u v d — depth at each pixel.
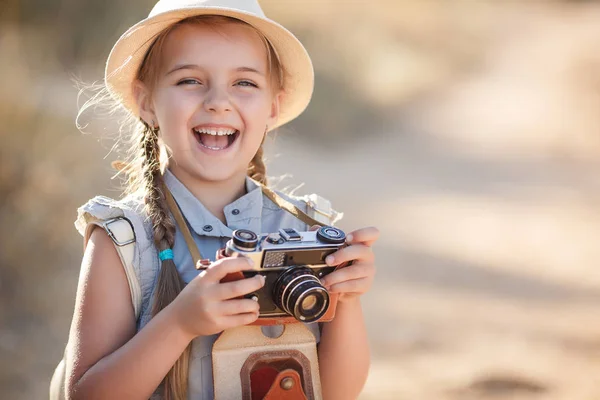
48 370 4.60
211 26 2.22
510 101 18.62
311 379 2.13
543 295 7.03
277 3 15.52
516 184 11.83
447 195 10.77
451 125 15.64
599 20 31.36
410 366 5.27
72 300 5.37
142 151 2.34
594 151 14.68
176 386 2.09
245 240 1.96
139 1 10.34
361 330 2.28
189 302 1.93
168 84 2.22
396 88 16.38
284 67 2.47
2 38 8.42
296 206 2.50
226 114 2.20
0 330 4.90
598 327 6.24
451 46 22.91
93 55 9.61
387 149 13.25
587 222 9.84
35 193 6.12
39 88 7.90
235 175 2.34
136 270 2.11
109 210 2.14
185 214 2.25
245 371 2.08
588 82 21.27
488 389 4.97
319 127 12.98
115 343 2.06
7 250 5.60
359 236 2.10
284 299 1.95
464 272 7.53
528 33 27.92
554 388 5.04
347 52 15.34
